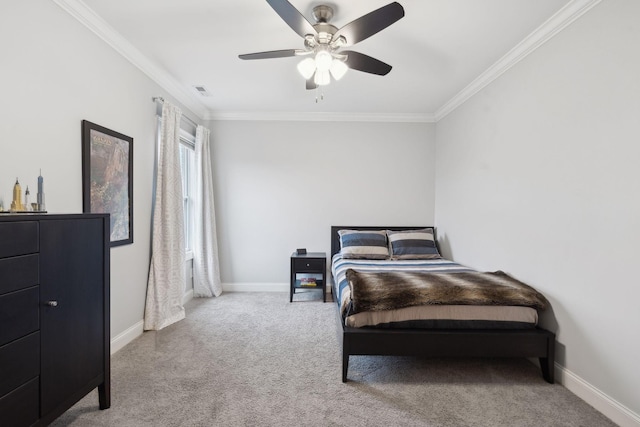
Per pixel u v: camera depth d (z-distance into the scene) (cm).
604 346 172
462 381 201
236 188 420
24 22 163
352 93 346
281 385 195
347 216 425
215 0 193
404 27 219
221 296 398
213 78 310
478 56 259
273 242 423
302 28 182
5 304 114
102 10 202
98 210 218
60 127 187
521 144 244
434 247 383
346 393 187
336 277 308
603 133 173
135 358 229
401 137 423
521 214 244
